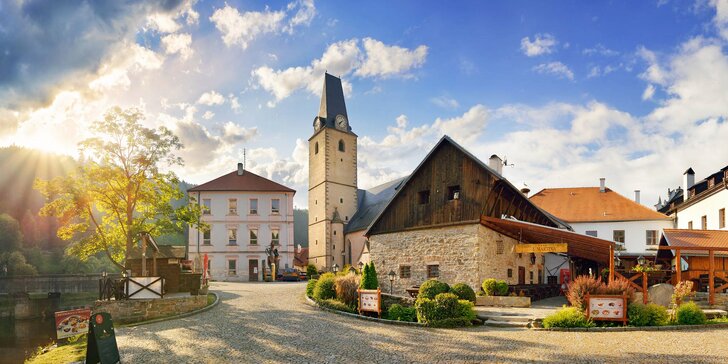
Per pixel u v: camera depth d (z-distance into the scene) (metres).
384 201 56.16
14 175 101.50
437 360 11.14
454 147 24.75
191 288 25.98
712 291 17.88
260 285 34.41
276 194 51.34
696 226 35.97
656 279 22.88
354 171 63.56
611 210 43.97
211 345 13.40
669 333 13.89
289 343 13.38
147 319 20.27
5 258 72.12
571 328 14.76
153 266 26.73
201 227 31.83
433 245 24.86
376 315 18.42
